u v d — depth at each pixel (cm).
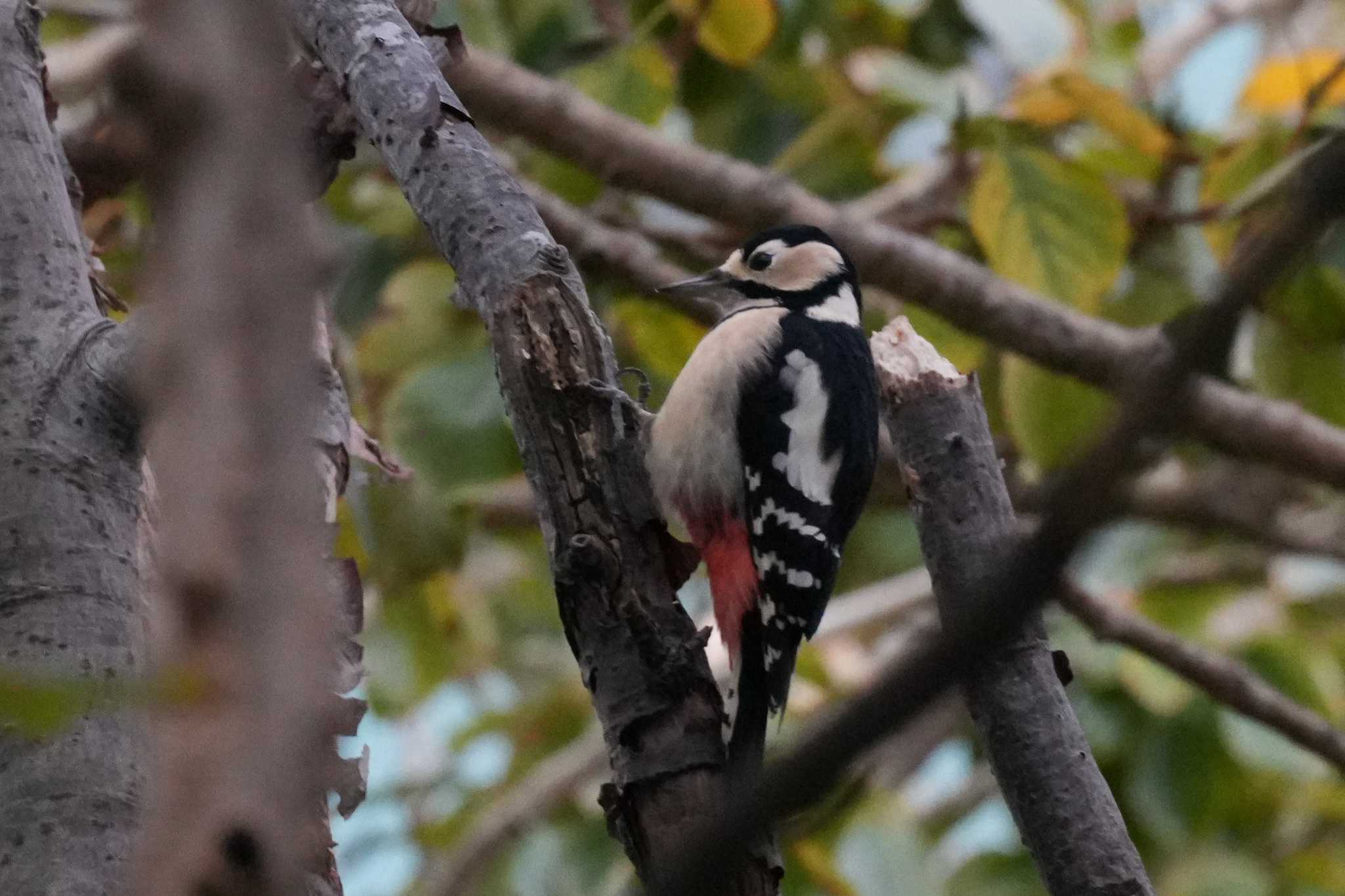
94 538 527
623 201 1393
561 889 1300
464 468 1177
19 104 601
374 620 1395
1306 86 1155
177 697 220
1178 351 269
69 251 580
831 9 1434
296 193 226
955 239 1326
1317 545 1473
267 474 221
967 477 615
